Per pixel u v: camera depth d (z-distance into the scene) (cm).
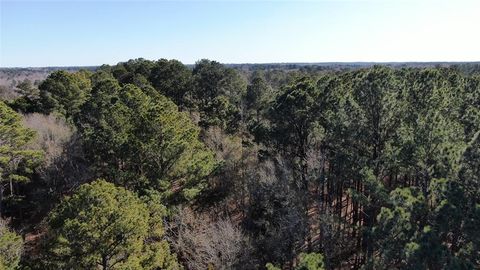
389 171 2712
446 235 1716
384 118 2720
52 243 1828
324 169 3036
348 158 2609
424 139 2253
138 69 7619
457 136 2339
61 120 4872
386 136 2770
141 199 2544
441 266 1452
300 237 2666
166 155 3027
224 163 3447
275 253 2678
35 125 4491
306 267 1708
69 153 4109
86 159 3984
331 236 2589
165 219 2900
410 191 1950
